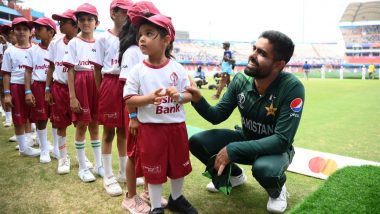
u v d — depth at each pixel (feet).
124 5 10.24
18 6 87.30
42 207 9.39
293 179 11.48
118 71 10.36
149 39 8.04
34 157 14.43
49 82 13.20
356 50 132.87
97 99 11.85
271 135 9.26
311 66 122.31
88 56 11.79
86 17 11.81
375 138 17.03
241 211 9.18
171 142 8.41
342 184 9.19
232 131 10.52
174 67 8.65
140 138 8.39
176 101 8.07
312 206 7.89
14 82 14.05
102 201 9.84
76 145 11.64
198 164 13.17
